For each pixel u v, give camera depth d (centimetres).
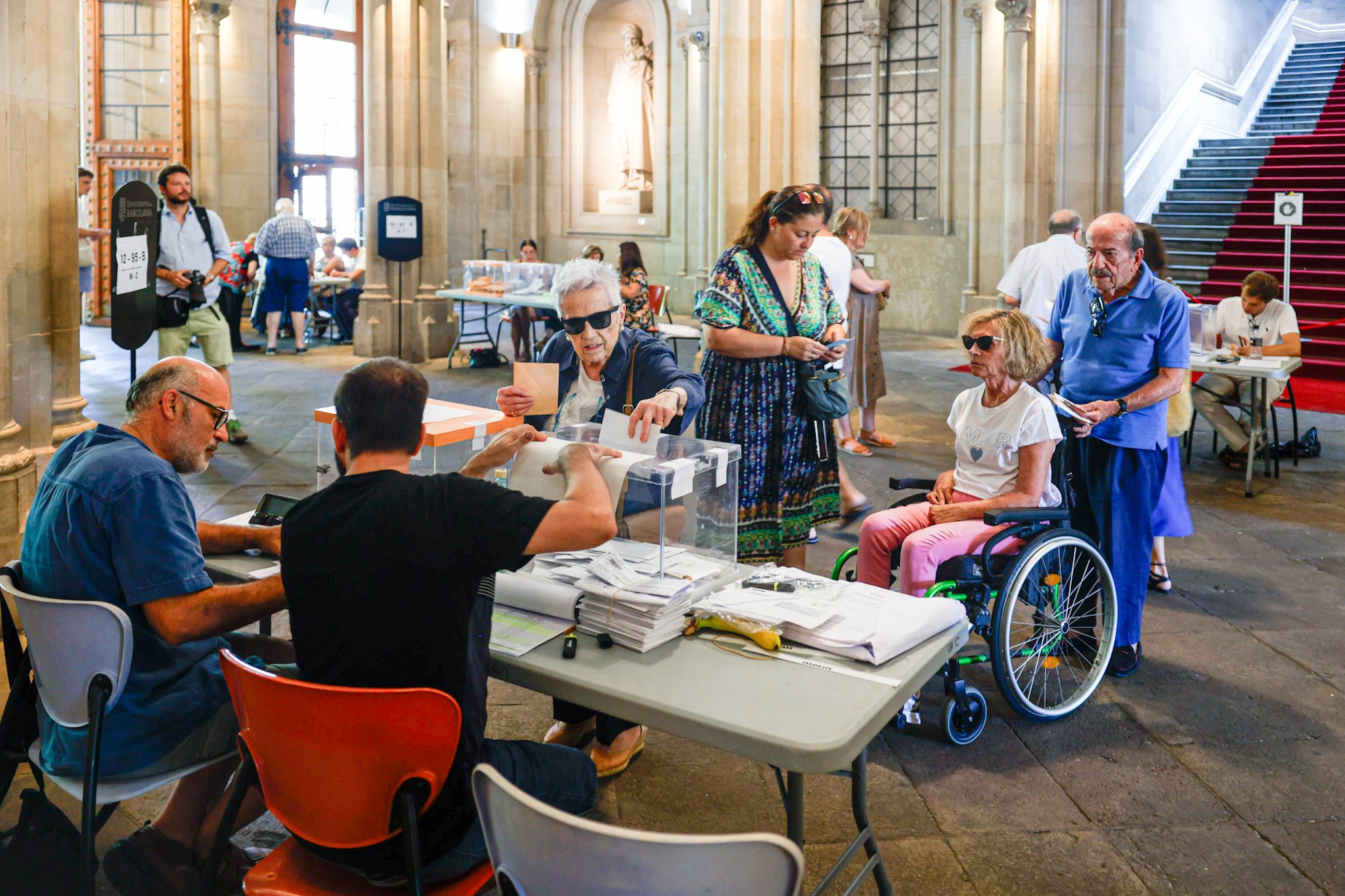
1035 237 1430
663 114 1777
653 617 244
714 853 163
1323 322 1200
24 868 276
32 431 494
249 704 215
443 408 338
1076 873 301
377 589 210
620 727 351
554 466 260
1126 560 423
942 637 257
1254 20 1986
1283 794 342
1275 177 1569
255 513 328
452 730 206
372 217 1279
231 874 276
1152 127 1603
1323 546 602
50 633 246
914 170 1597
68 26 514
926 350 1419
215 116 1647
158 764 261
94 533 247
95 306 1582
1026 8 1378
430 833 217
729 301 417
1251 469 706
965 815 330
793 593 268
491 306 1822
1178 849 312
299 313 1346
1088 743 376
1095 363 428
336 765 209
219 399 271
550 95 1872
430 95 1280
